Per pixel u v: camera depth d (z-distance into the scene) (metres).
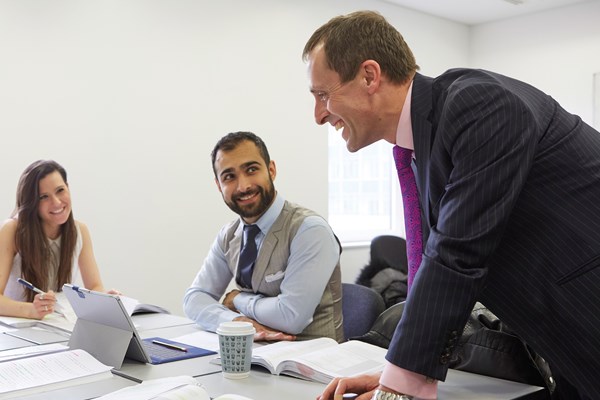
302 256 2.00
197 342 1.86
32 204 2.53
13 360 1.61
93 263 2.79
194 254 4.20
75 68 3.67
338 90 1.27
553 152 1.12
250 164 2.06
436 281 1.05
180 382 1.27
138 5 3.92
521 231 1.13
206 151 4.25
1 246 2.51
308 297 1.97
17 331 2.09
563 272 1.10
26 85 3.50
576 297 1.09
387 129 1.30
